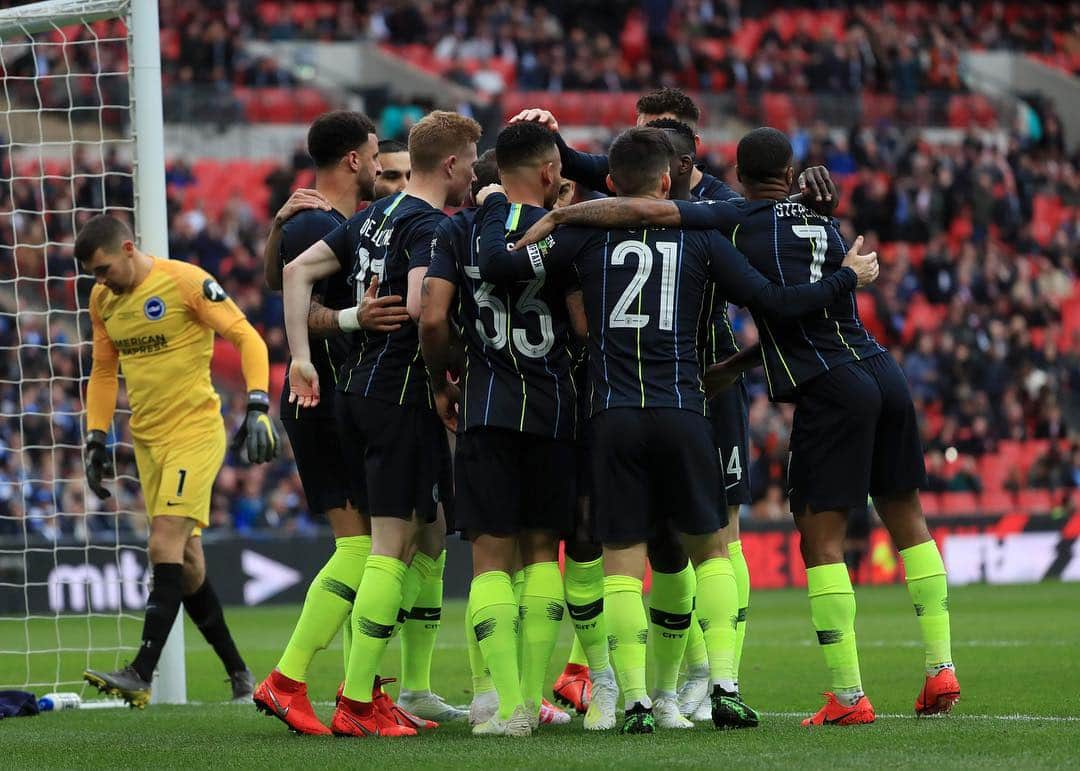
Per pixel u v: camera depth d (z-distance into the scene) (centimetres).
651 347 1912
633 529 1906
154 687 2731
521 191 2000
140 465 2550
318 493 2153
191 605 2692
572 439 1980
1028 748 1712
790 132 10012
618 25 11038
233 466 6819
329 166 2267
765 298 1953
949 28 11562
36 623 5272
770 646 3800
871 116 10275
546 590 2005
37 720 2406
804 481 2033
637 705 1908
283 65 10075
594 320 1931
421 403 2042
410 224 2064
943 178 9481
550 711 2181
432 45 10656
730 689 1930
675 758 1647
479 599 1962
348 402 2053
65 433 6712
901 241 9231
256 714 2425
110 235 2412
